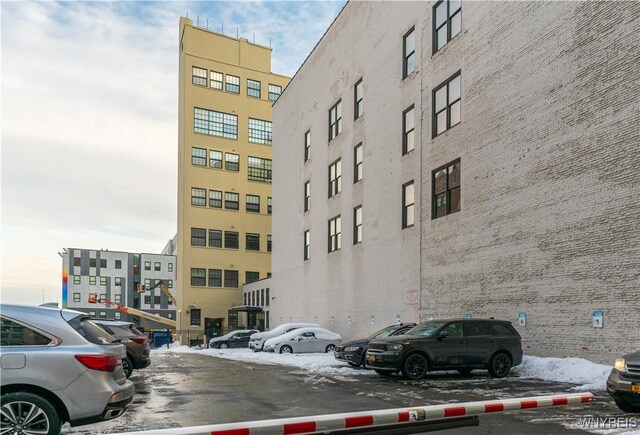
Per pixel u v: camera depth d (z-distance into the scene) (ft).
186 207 180.24
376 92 89.04
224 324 179.42
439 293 67.87
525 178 54.60
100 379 19.52
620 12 44.96
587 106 47.70
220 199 186.09
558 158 50.60
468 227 63.00
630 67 43.73
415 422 15.14
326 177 109.60
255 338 98.89
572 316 47.83
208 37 191.62
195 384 42.34
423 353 44.57
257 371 54.19
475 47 63.72
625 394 25.82
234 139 191.31
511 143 56.90
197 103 186.50
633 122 43.11
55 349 19.26
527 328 53.01
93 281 287.28
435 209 70.64
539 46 53.83
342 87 103.60
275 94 201.77
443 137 69.15
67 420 19.07
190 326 175.22
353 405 30.94
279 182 141.28
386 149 84.28
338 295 99.45
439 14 72.69
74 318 20.74
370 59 91.97
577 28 49.29
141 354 45.06
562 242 49.44
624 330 42.65
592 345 45.52
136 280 297.33
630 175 43.09
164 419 26.84
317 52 118.21
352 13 100.37
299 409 29.71
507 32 58.44
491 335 46.68
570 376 43.19
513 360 46.75
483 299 59.67
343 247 98.43
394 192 80.84
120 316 288.71
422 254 72.18
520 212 55.01
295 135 130.62
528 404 16.79
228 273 183.62
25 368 18.61
